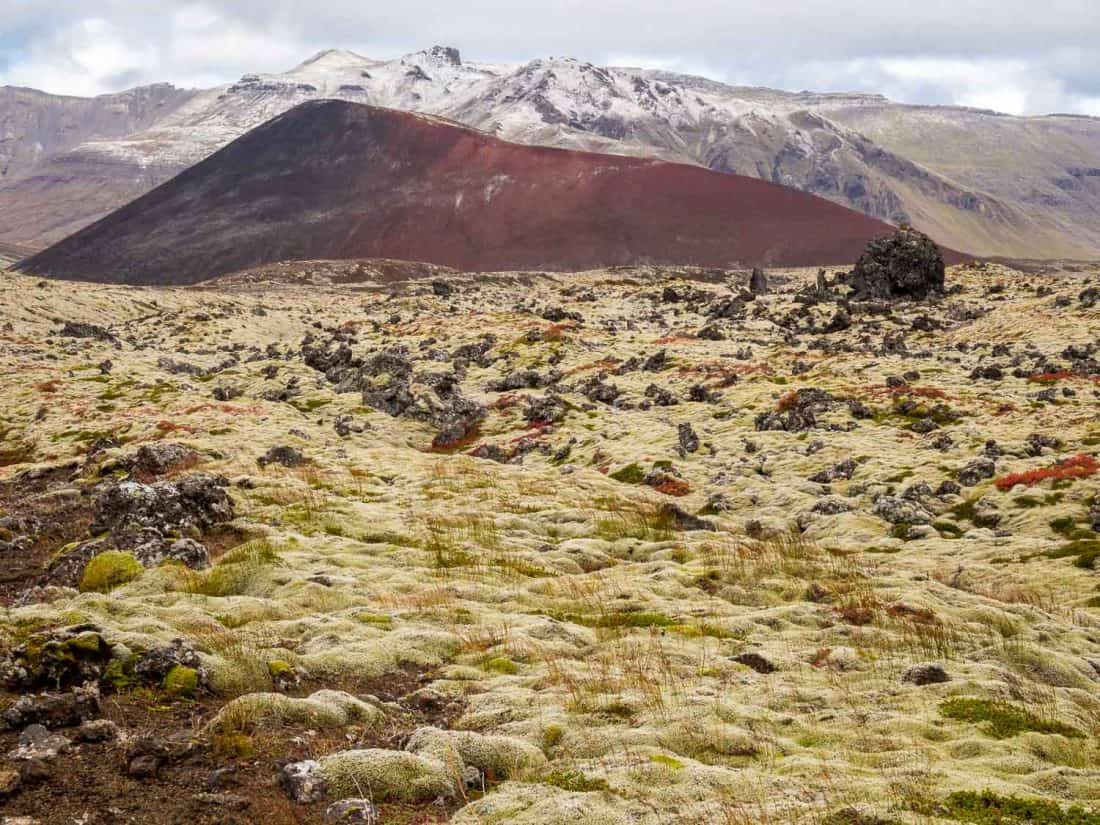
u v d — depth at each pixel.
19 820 11.95
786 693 18.19
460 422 81.69
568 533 37.78
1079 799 13.40
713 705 17.05
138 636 18.22
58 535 35.84
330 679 18.66
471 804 13.20
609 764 14.44
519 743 15.18
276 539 31.88
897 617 24.30
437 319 155.75
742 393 88.19
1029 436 61.78
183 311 184.75
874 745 15.56
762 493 55.97
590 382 94.81
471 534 35.69
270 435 69.12
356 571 28.69
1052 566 38.12
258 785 13.57
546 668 19.42
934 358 106.62
